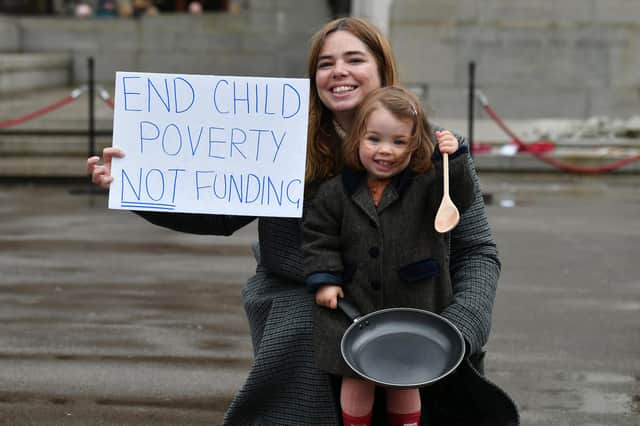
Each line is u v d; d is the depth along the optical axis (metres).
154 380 6.15
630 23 19.14
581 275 9.06
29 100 20.83
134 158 4.24
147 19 26.95
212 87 4.20
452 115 19.22
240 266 9.38
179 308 7.83
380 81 4.35
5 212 12.43
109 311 7.72
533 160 15.41
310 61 4.37
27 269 9.17
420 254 4.06
